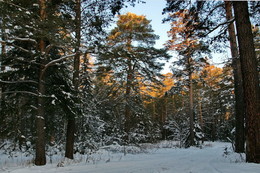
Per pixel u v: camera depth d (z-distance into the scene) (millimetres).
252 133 6574
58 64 9656
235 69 12367
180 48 20078
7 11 6352
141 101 18047
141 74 17375
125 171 6473
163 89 34062
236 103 12125
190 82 22688
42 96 8977
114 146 15508
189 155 13344
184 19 10047
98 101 16594
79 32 10156
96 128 15406
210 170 6035
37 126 8867
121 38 17734
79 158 11086
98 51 9266
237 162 7547
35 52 8734
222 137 40094
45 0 8492
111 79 15883
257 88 6676
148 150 17344
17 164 9281
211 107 40188
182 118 34875
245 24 7023
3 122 9977
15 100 10195
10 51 9750
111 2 9156
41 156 8641
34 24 7258
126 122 17266
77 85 11180
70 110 9977
